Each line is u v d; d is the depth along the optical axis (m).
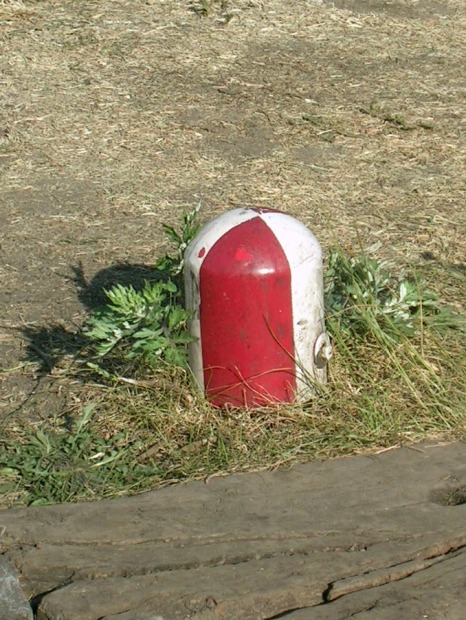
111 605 4.19
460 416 5.59
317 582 4.33
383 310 6.11
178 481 5.10
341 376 5.86
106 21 12.62
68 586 4.30
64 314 6.83
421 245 7.84
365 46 12.53
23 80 11.02
